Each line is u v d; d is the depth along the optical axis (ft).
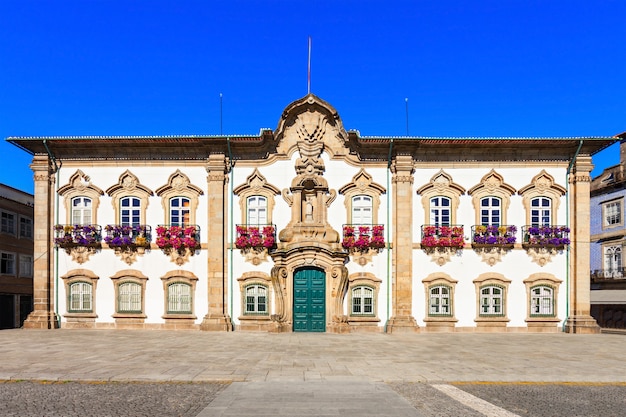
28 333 83.46
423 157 93.66
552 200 93.45
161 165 93.86
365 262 91.66
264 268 91.25
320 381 43.57
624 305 120.26
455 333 88.69
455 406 35.76
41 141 91.15
